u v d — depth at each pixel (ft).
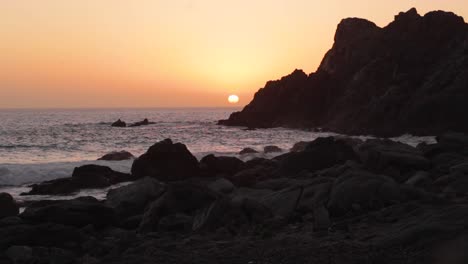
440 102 208.54
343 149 71.56
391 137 202.28
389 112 221.25
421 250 27.61
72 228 37.68
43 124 351.46
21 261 32.22
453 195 42.86
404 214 37.09
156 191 52.19
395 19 271.69
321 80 272.72
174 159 87.51
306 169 69.97
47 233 36.73
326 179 47.39
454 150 68.39
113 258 31.45
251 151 133.18
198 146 173.47
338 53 281.95
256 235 36.91
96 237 39.93
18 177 91.09
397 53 252.83
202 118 538.47
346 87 261.44
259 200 46.01
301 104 270.67
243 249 31.32
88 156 143.84
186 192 45.65
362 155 70.38
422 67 246.06
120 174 87.25
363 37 276.00
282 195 45.32
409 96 223.30
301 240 32.68
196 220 41.65
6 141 197.16
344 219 39.60
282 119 273.13
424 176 52.70
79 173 86.33
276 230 38.04
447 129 201.26
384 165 58.90
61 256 32.68
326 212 39.29
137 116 618.44
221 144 182.29
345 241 31.22
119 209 49.98
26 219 41.65
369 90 245.04
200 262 29.22
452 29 253.65
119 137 217.56
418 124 209.97
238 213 41.22
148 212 44.73
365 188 42.42
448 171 55.72
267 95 289.53
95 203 44.24
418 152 63.36
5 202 47.09
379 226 35.24
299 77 283.18
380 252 28.14
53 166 98.94
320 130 237.25
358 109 234.38
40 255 33.55
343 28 295.89
